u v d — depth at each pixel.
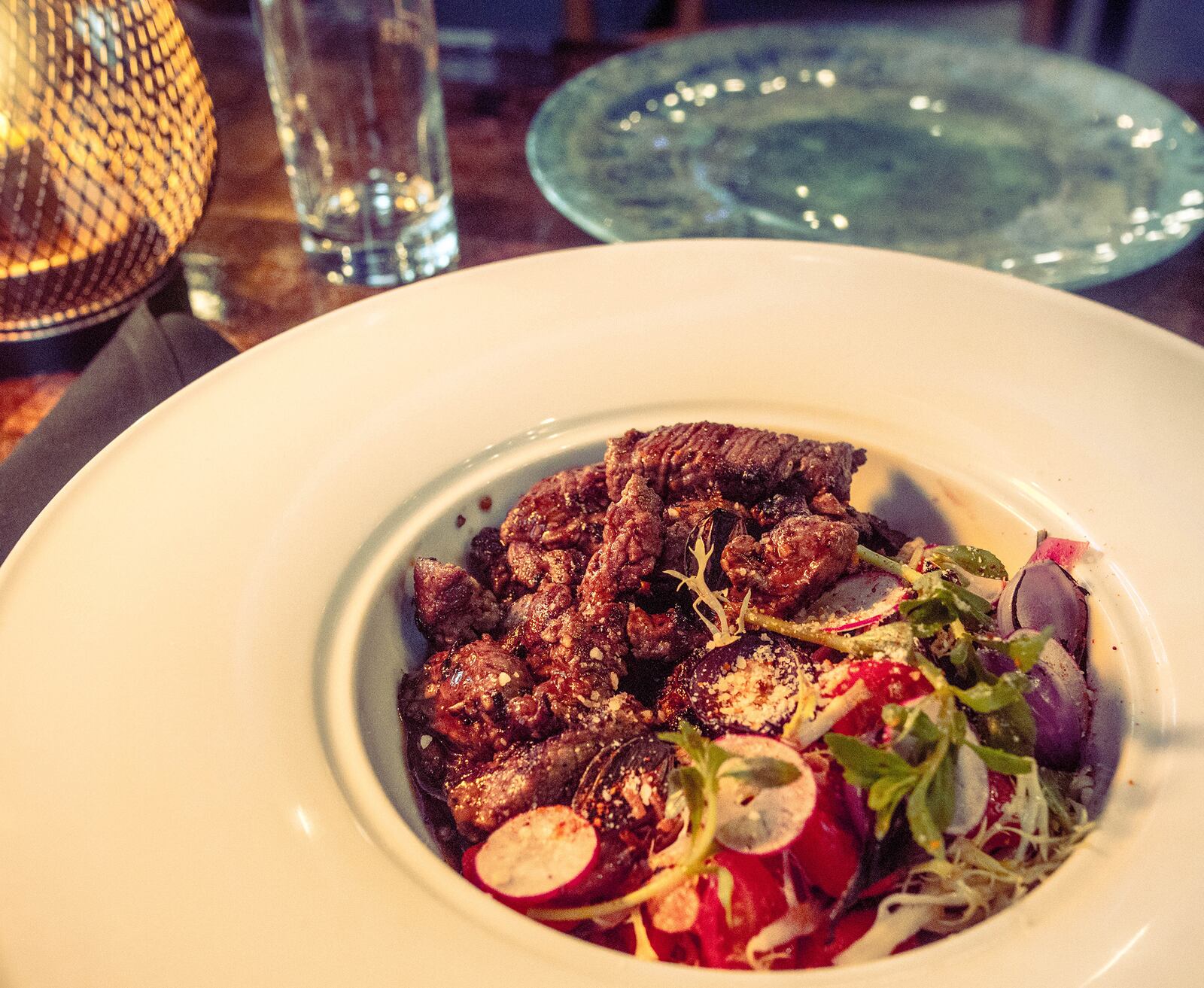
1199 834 0.26
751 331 0.39
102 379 0.38
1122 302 0.43
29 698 0.28
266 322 0.44
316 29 0.44
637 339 0.39
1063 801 0.29
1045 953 0.24
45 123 0.38
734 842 0.27
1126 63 1.12
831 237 0.44
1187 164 0.46
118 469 0.33
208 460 0.34
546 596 0.33
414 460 0.36
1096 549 0.33
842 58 0.55
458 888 0.26
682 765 0.30
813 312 0.39
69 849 0.26
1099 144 0.49
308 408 0.36
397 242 0.46
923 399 0.37
